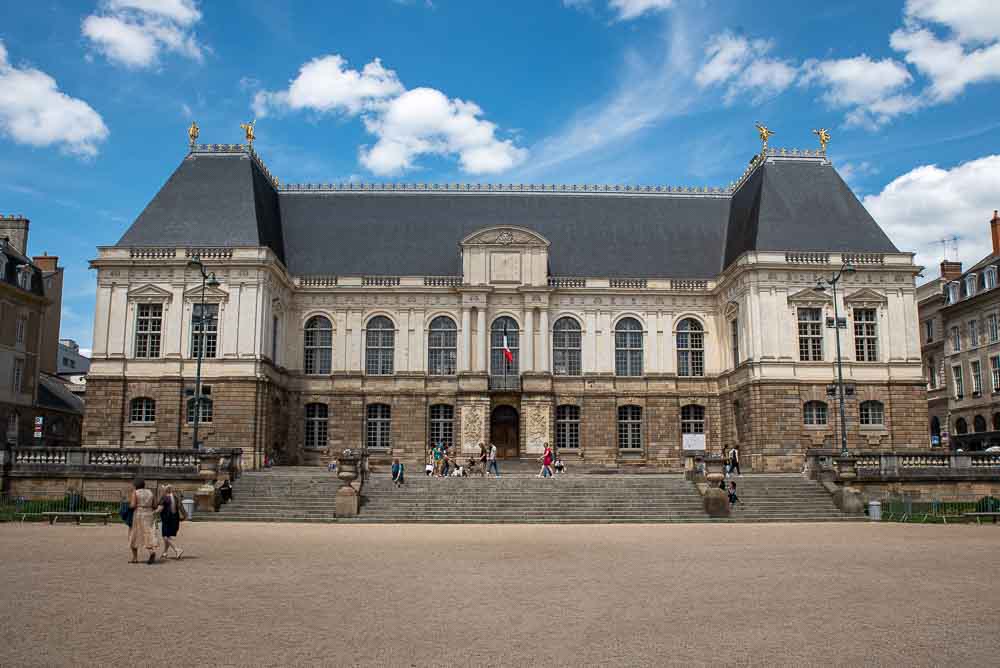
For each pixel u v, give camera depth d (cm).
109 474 3609
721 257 5878
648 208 6116
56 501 3459
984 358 6188
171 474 3606
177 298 4981
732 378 5303
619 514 3394
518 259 5597
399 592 1587
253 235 5150
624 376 5572
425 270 5734
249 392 4844
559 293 5619
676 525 3173
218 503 3394
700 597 1541
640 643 1195
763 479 3841
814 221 5294
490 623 1320
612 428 5512
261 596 1535
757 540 2564
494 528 3017
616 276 5753
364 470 3888
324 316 5591
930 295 7019
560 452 5488
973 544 2422
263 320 4972
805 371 4962
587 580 1741
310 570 1866
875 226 5338
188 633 1239
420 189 6159
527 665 1082
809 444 4897
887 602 1493
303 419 5462
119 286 5012
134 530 1958
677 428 5528
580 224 6000
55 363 7112
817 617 1369
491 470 4572
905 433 4988
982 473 3800
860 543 2462
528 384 5416
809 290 5044
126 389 4922
